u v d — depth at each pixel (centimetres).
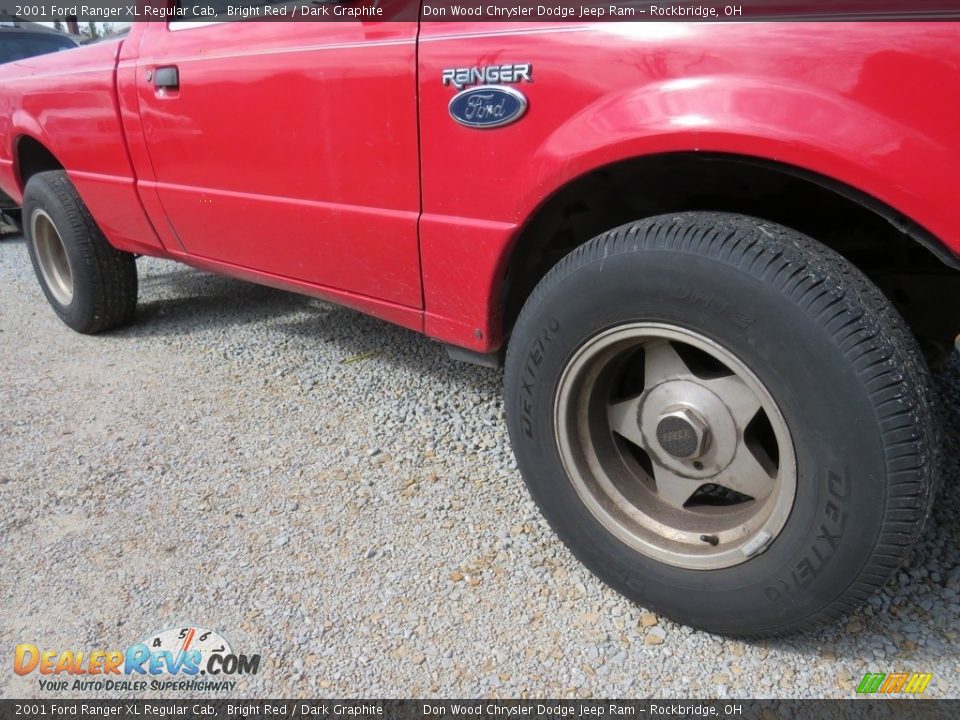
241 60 229
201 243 288
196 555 207
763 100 135
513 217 176
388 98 192
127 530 219
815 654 165
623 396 184
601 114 153
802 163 133
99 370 335
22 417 291
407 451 255
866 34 126
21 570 204
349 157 209
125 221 319
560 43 157
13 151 376
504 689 162
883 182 127
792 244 141
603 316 160
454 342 211
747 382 148
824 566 146
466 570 196
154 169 285
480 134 175
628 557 174
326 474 243
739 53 137
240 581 196
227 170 252
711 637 172
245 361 337
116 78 283
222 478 244
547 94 161
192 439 270
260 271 271
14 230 664
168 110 263
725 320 144
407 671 167
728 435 161
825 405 137
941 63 121
